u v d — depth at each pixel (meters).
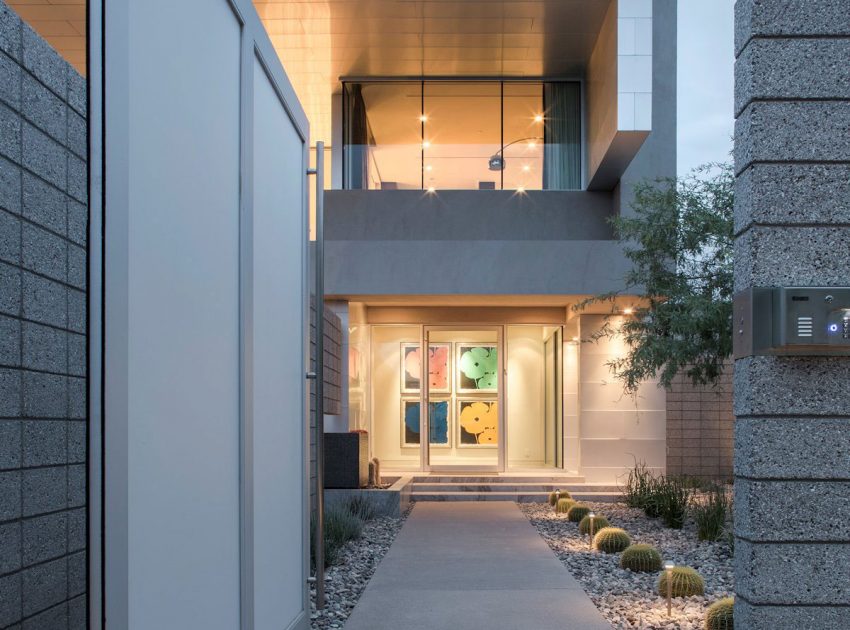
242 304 3.63
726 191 10.73
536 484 14.60
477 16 13.41
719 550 8.91
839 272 3.56
